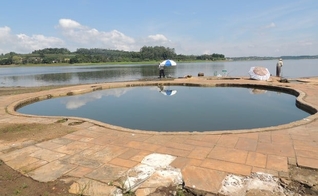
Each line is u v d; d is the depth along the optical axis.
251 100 10.16
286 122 6.67
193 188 2.85
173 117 7.59
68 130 5.54
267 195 2.67
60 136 5.11
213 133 4.96
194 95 11.77
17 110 9.27
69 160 3.84
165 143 4.49
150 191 2.82
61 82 22.36
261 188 2.81
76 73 36.41
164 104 9.80
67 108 9.48
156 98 11.30
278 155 3.76
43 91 13.16
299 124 5.40
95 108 9.36
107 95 12.47
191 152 4.00
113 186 2.97
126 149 4.25
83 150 4.26
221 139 4.61
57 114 8.47
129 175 3.18
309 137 4.57
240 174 3.17
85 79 24.94
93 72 37.56
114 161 3.75
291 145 4.18
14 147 4.51
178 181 3.02
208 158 3.73
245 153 3.89
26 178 3.30
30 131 5.55
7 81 25.08
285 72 29.62
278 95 11.14
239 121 6.91
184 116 7.69
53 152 4.20
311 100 8.31
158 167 3.43
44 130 5.60
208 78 17.86
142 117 7.70
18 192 2.96
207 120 7.11
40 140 4.88
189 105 9.45
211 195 2.72
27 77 30.62
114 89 14.57
